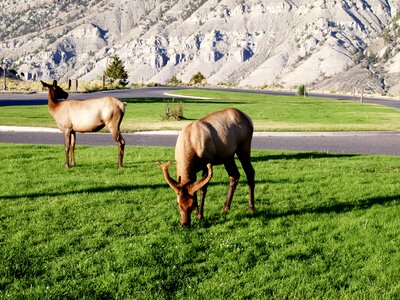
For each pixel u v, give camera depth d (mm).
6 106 38875
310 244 7430
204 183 7117
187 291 5883
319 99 66438
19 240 7535
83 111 13391
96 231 8047
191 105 43719
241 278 6215
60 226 8258
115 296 5766
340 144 21094
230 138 8555
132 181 11820
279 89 126062
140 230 8109
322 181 12109
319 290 5898
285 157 16391
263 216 8953
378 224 8469
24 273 6406
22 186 11172
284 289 5934
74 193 10586
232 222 8516
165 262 6723
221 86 132250
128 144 20000
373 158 16484
